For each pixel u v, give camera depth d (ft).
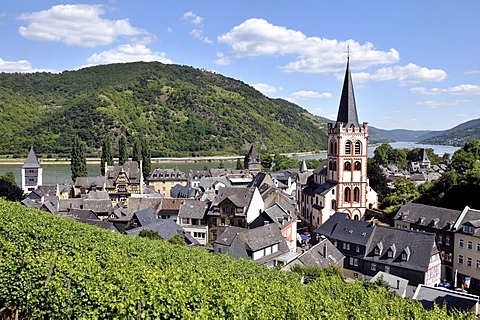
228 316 67.67
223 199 265.34
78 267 77.71
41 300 71.97
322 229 245.04
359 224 225.15
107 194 368.27
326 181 313.12
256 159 570.05
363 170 294.25
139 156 532.32
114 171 421.59
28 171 446.19
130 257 107.96
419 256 194.08
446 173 310.86
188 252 134.72
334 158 296.71
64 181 538.47
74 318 68.49
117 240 127.13
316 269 174.50
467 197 278.26
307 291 99.25
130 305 65.10
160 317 66.33
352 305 90.43
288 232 250.16
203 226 266.57
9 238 107.34
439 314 88.69
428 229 234.38
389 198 334.44
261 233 210.79
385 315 82.07
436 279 199.11
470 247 208.13
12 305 77.15
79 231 127.44
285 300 80.18
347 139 289.94
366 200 297.53
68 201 319.68
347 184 293.43
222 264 125.29
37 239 110.11
